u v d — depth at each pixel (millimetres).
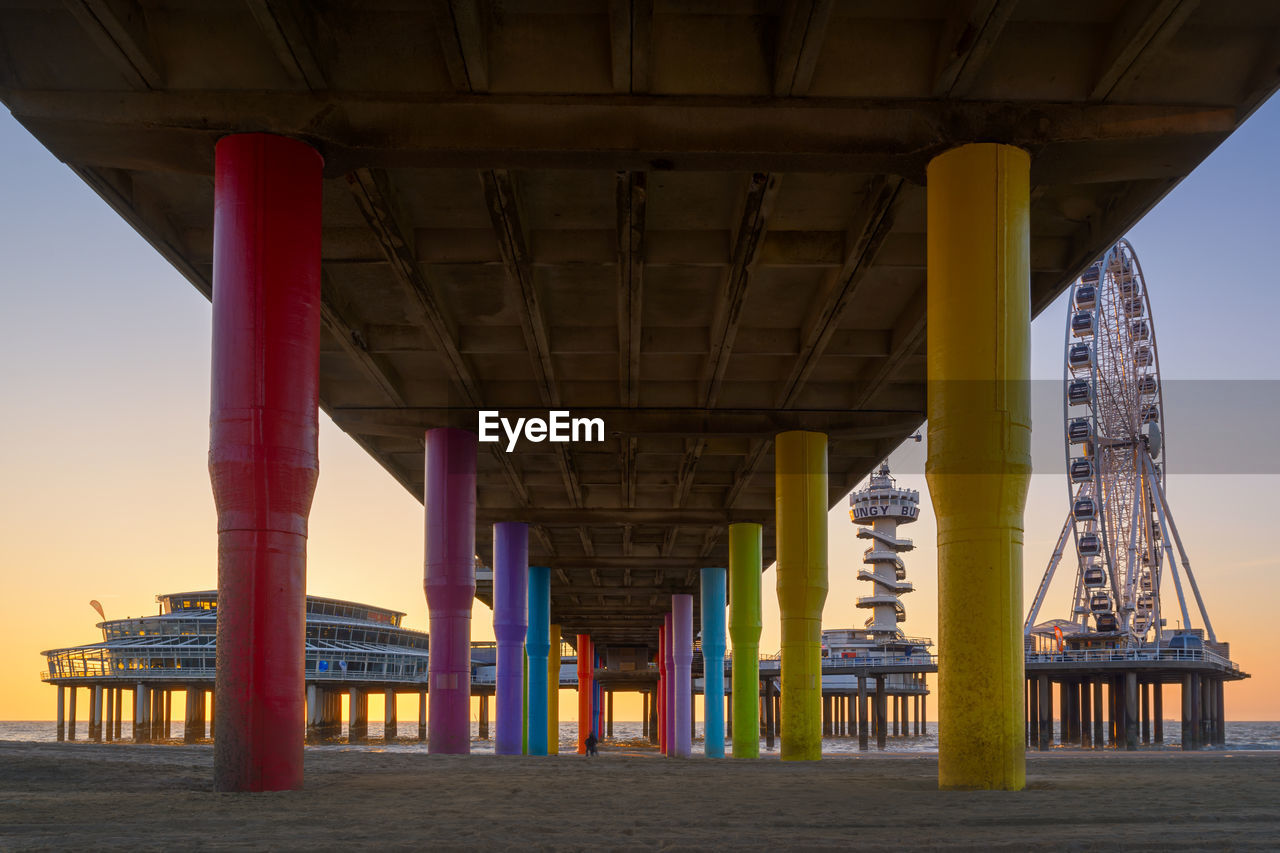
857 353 30234
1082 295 95188
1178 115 16938
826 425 34250
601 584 70625
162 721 142500
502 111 17031
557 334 30172
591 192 22188
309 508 16062
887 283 26453
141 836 9500
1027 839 9109
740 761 32125
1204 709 104438
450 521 33406
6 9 16516
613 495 48875
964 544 15836
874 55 17078
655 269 25641
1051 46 17016
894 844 8820
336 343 29906
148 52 16266
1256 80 16938
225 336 15953
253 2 14719
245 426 15547
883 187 20359
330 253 23766
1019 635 15664
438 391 34156
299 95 16828
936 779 18094
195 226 22953
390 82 16953
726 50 17156
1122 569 95688
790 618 33469
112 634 143375
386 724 145375
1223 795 13680
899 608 139125
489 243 23719
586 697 91250
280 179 16562
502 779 17297
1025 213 16906
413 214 22953
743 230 22031
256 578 15227
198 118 16641
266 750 14820
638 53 16328
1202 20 16781
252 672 15000
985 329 16266
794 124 17078
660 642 89688
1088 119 16969
